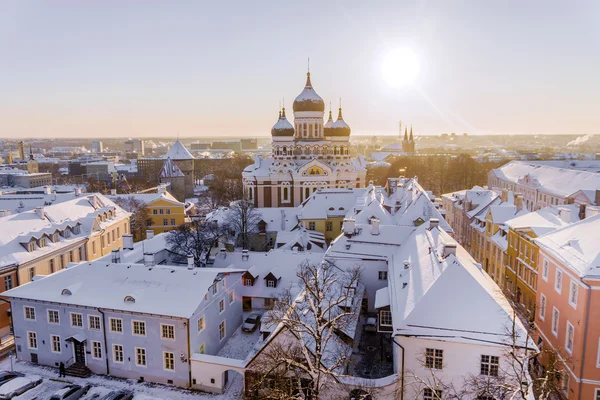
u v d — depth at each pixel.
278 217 105.81
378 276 59.97
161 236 82.12
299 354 40.97
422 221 71.56
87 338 52.69
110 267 56.91
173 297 51.25
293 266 68.44
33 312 54.34
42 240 71.19
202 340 52.09
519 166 155.00
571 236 48.84
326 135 143.75
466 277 40.53
